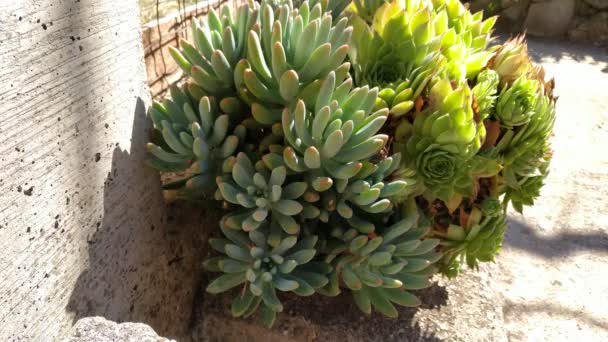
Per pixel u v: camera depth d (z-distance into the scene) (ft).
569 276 2.01
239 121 1.14
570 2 4.48
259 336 1.22
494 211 1.22
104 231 0.95
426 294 1.35
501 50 1.30
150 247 1.12
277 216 1.02
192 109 1.07
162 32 1.47
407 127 1.14
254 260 1.02
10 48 0.71
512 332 1.74
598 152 2.82
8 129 0.72
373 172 1.04
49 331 0.81
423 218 1.21
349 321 1.23
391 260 1.09
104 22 0.93
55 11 0.80
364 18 1.35
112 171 0.97
